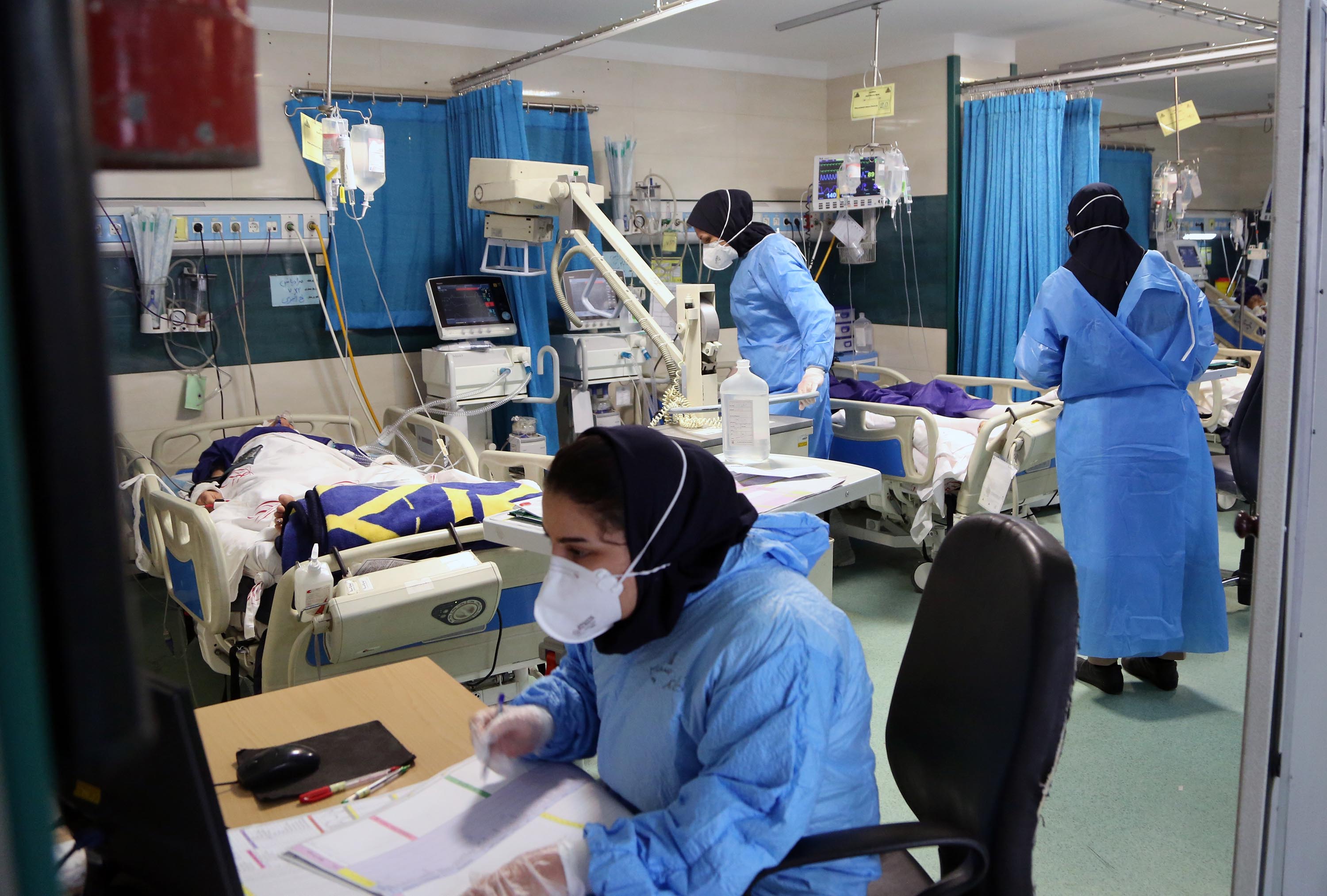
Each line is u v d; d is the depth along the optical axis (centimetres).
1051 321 293
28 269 22
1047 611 113
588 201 358
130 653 25
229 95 30
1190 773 255
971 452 385
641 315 313
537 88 506
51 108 22
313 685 159
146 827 86
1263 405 138
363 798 128
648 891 99
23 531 22
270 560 252
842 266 628
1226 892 207
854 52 578
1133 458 281
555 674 142
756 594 114
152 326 405
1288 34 129
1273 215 134
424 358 454
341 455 362
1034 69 641
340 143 352
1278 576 139
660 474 111
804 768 104
